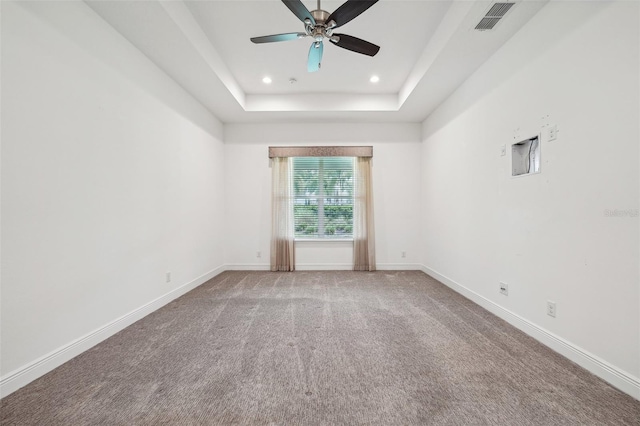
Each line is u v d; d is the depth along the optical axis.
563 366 1.71
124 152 2.35
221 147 4.52
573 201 1.77
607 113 1.55
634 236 1.43
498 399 1.41
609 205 1.54
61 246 1.78
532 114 2.11
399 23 2.57
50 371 1.67
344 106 4.11
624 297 1.47
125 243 2.35
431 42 2.78
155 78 2.78
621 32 1.48
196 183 3.66
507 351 1.90
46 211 1.68
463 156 3.19
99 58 2.09
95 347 1.97
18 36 1.54
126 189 2.37
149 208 2.68
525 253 2.21
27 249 1.58
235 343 2.04
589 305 1.66
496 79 2.56
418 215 4.64
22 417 1.29
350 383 1.55
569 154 1.80
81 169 1.93
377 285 3.69
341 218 4.77
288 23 2.56
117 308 2.25
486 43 2.44
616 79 1.50
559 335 1.88
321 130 4.64
